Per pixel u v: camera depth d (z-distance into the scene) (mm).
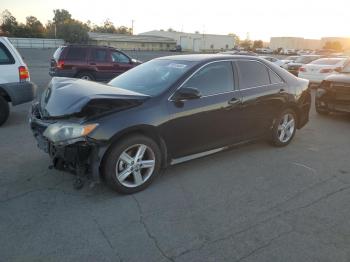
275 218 3607
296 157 5527
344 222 3551
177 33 87062
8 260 2865
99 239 3176
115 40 78438
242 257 2961
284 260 2930
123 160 3971
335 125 8000
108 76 14023
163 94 4285
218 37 85750
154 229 3357
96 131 3680
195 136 4602
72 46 13414
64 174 4547
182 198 4016
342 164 5270
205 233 3309
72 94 3971
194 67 4645
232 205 3875
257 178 4641
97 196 3990
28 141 6008
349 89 7918
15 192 4039
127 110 3947
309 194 4195
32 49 51562
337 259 2951
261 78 5469
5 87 6832
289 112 5977
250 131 5363
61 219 3490
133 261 2891
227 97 4871
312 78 15414
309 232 3352
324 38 82125
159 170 4367
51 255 2939
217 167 4992
